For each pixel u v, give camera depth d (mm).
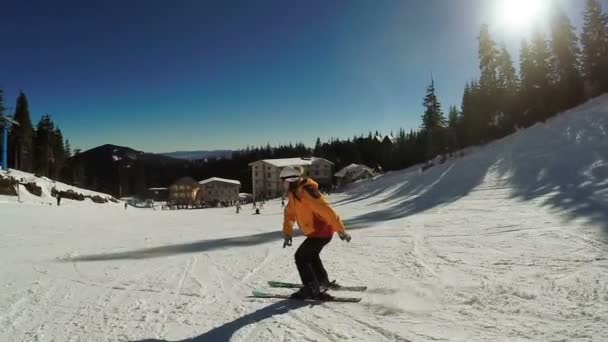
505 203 18438
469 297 4629
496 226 10945
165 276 6949
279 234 13875
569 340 3295
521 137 44594
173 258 9133
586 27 51438
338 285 5359
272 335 3775
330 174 105750
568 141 34656
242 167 145250
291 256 8586
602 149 27703
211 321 4285
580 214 11250
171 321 4344
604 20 50562
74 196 60188
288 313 4418
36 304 5277
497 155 40500
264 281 6207
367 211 25359
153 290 5887
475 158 44000
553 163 29094
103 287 6215
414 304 4508
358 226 14484
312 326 3971
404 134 82000
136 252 10414
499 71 59125
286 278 6383
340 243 9805
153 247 11414
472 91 62906
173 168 164250
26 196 50812
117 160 169625
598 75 49719
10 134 76062
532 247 7461
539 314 3914
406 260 7191
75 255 10023
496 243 8273
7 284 6602
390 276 6035
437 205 22766
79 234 16719
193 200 100688
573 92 50125
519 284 5004
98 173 159750
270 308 4652
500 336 3465
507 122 55250
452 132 60938
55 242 13422
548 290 4648
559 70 52750
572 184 20656
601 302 4090
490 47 58500
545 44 54125
